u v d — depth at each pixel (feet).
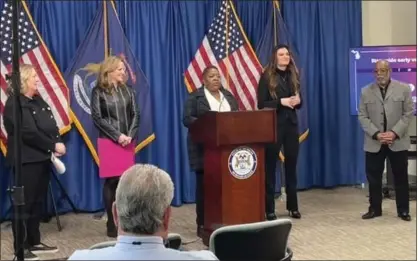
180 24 18.25
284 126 15.35
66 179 17.10
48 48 17.01
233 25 18.44
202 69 18.06
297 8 19.66
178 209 17.80
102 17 17.25
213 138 12.34
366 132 15.37
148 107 17.51
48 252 13.17
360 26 20.36
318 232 14.55
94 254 4.79
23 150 12.78
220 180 12.53
